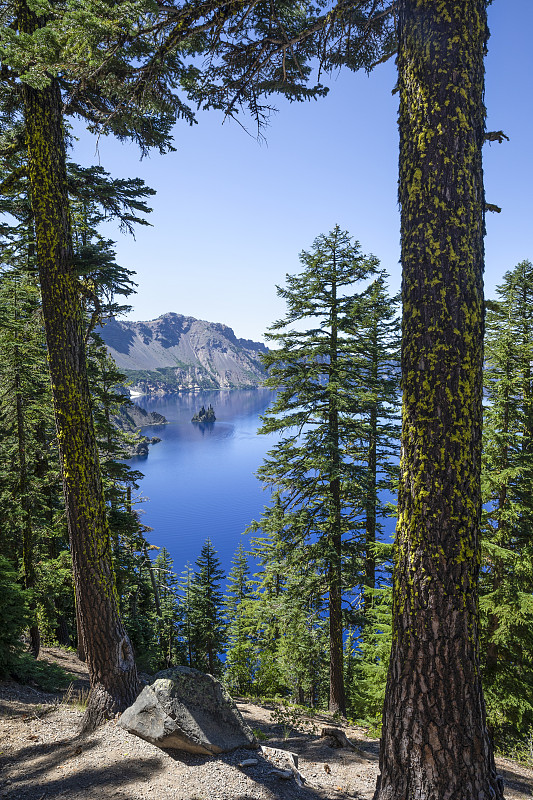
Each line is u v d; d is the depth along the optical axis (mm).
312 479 14547
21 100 7598
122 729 6336
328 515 14266
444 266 3477
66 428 7023
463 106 3467
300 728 10531
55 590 14539
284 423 14219
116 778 5262
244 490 135250
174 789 5086
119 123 7012
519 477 13133
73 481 7000
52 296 7016
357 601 16391
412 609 3461
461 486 3430
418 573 3453
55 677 11148
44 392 15430
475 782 3264
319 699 25281
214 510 114688
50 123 6977
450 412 3453
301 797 5375
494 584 12844
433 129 3486
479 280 3584
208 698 6379
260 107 5664
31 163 6977
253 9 5312
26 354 14336
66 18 4145
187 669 6660
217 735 6043
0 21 6723
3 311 13727
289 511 14922
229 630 32500
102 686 6918
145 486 141750
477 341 3545
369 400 13781
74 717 7582
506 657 12891
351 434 15375
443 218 3479
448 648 3344
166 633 32781
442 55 3461
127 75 5195
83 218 12508
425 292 3541
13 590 10031
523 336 15844
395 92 3928
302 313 14523
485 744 3352
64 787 5113
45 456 17125
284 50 5086
